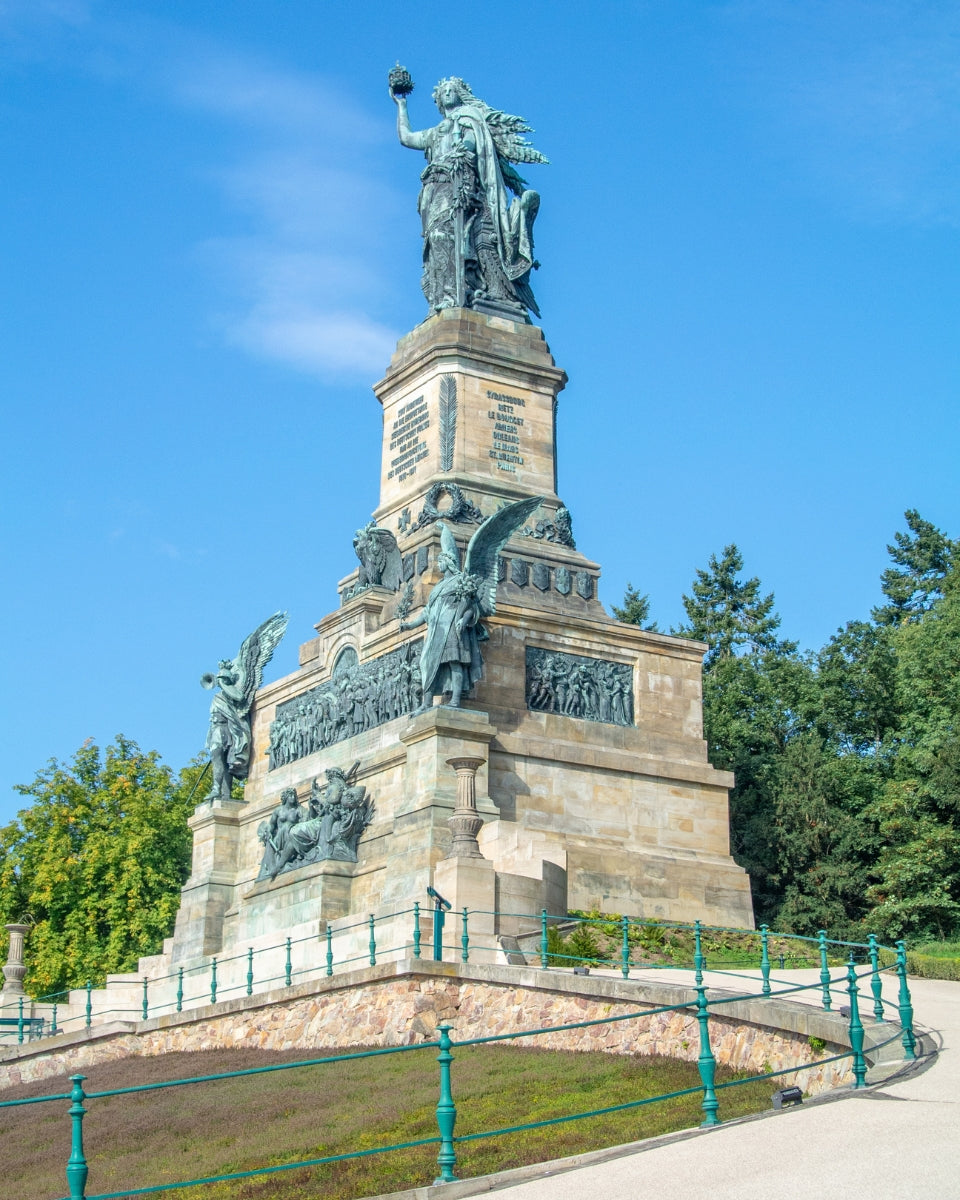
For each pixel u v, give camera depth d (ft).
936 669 295.69
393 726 220.23
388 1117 125.18
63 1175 132.05
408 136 268.00
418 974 154.30
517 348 249.96
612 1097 119.03
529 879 185.37
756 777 288.30
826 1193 74.54
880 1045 104.94
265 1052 169.78
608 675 230.48
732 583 382.83
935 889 246.68
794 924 265.34
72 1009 253.24
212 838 253.85
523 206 258.78
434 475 240.12
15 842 326.44
